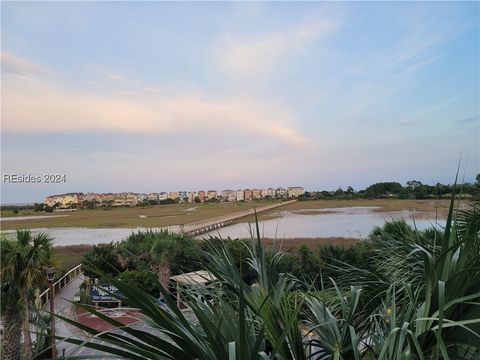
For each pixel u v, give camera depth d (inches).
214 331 78.7
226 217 2289.6
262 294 97.7
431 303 83.7
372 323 112.0
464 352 82.4
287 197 4522.6
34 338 443.5
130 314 93.0
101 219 2891.2
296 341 89.2
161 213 3668.8
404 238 150.9
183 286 107.7
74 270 964.6
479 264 81.3
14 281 434.6
